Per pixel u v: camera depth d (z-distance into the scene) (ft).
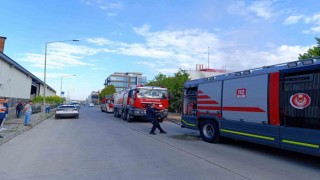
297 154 34.53
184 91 50.72
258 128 33.50
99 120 92.68
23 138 47.52
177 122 81.25
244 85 36.22
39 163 28.43
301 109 28.22
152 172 24.91
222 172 25.07
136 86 81.41
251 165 28.17
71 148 37.24
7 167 26.81
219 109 40.83
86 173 24.58
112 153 33.68
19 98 116.88
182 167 26.78
